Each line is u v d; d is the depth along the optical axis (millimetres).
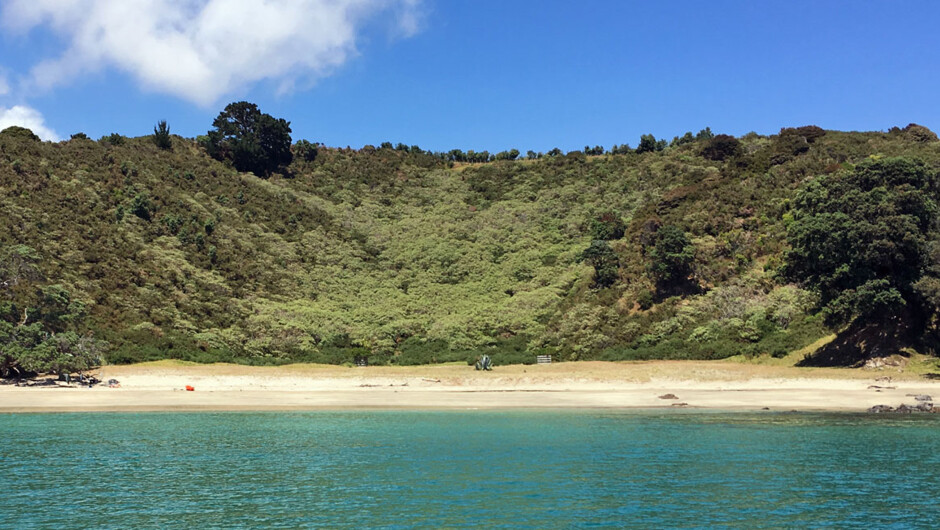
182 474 19828
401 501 16922
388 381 45312
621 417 31266
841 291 42531
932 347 41406
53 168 76875
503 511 16047
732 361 47156
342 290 74000
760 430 27094
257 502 16906
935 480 18812
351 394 40562
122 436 26281
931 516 15664
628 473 19734
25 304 47938
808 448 23234
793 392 38312
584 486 18266
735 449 23125
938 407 31859
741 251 61875
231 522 15344
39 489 18109
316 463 21266
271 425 29188
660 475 19453
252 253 75562
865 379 39406
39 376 44406
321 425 29172
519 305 67812
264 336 59781
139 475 19703
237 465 21016
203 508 16406
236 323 61469
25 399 36500
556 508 16281
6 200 65375
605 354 52312
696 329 52656
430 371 48344
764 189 72500
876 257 40219
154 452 23031
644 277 62844
